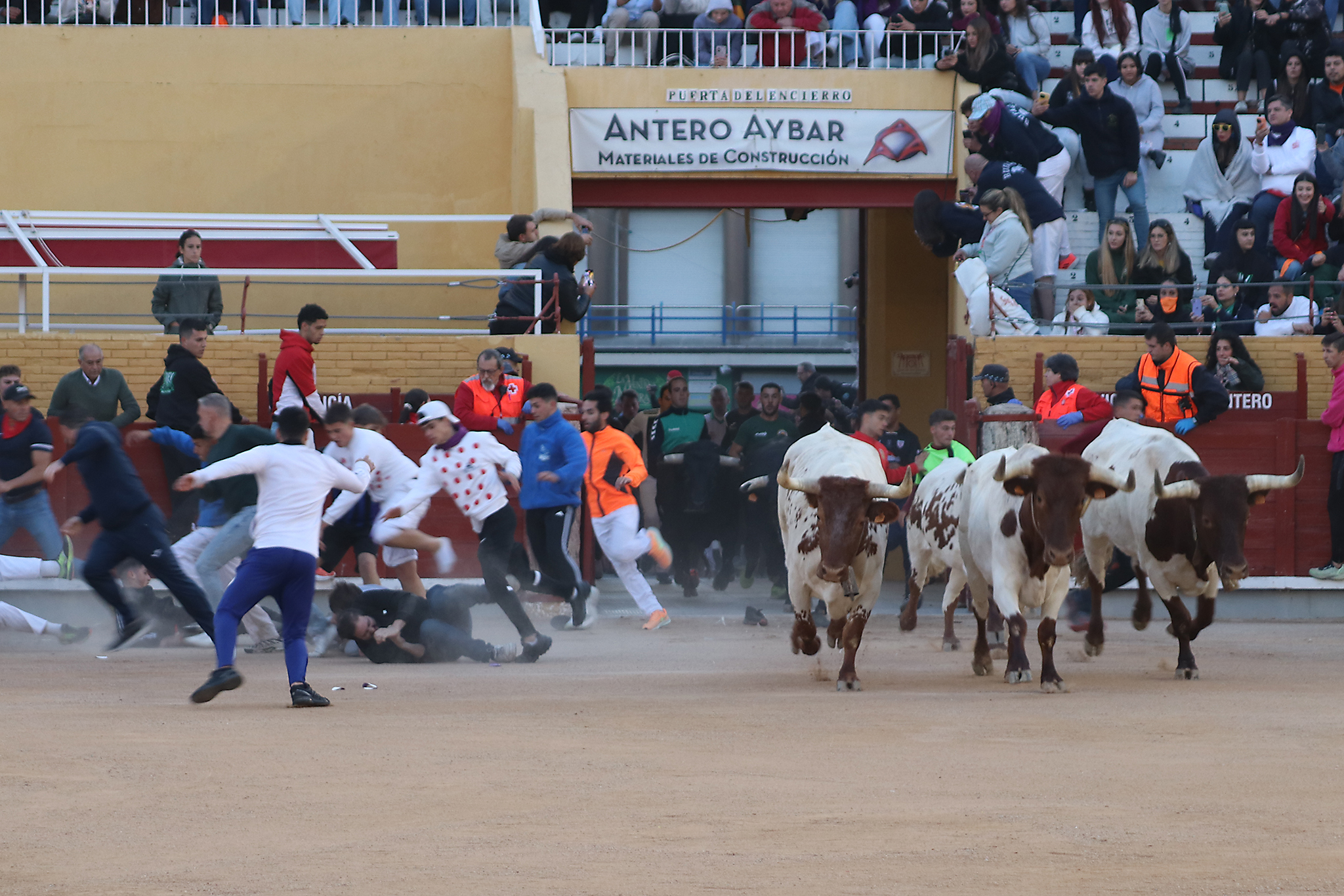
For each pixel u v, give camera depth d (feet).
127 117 138.31
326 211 139.33
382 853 34.01
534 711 56.80
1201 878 31.71
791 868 32.55
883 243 146.20
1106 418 104.99
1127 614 108.78
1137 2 148.15
